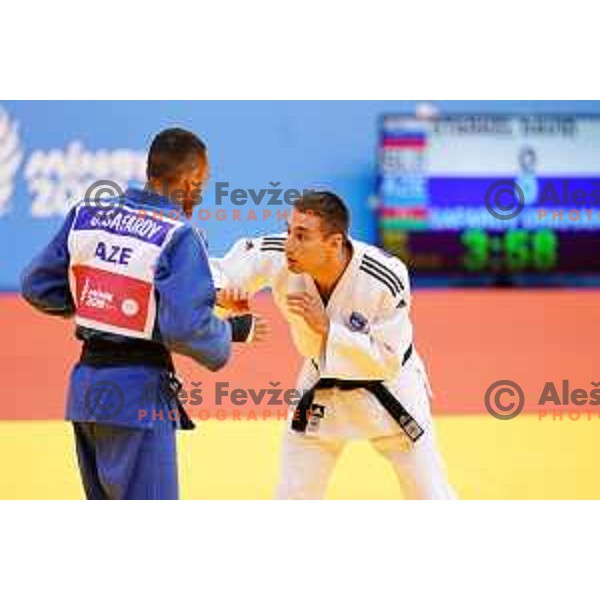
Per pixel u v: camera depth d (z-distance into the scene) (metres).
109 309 15.70
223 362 15.60
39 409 25.73
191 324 15.10
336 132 29.45
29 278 16.28
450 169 28.11
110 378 15.66
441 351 28.31
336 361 16.91
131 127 29.23
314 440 17.69
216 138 29.17
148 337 15.66
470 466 22.92
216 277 17.55
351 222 29.39
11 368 27.53
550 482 22.16
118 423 15.61
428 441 17.70
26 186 29.70
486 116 28.02
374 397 17.42
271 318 29.14
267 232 28.23
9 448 23.56
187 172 16.02
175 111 29.22
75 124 29.34
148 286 15.52
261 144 29.31
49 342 28.67
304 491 17.83
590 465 22.92
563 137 28.02
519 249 28.28
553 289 29.58
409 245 28.19
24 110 29.41
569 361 28.09
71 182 29.62
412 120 28.16
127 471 15.80
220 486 21.89
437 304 30.38
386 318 17.16
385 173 28.19
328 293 17.38
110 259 15.73
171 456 15.95
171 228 15.56
